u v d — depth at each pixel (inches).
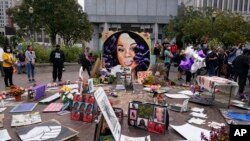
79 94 221.9
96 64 398.9
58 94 294.2
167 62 453.1
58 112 232.8
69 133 180.2
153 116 189.9
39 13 1190.9
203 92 303.1
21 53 537.6
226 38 923.4
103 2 1996.8
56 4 1189.7
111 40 417.1
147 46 416.8
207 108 256.8
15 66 527.2
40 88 287.9
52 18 1193.4
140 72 386.6
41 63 576.7
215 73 445.1
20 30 1203.9
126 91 314.7
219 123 211.9
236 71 338.6
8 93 292.2
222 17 1007.0
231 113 238.7
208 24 982.4
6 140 172.7
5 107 249.8
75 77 491.8
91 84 251.1
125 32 414.9
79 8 1334.9
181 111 238.7
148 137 179.0
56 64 423.8
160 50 567.2
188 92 319.0
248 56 329.7
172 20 1471.5
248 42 1093.8
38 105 257.8
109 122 124.3
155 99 254.2
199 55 417.1
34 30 1205.7
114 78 365.1
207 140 149.9
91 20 2006.6
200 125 207.6
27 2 1187.3
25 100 275.7
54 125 194.7
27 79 454.0
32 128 189.5
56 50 425.1
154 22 1983.3
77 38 1327.5
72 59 674.8
